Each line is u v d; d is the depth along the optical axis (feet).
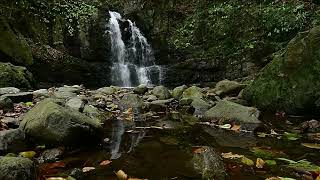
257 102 20.08
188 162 10.48
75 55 36.47
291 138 13.65
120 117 17.80
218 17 40.22
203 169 9.44
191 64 39.04
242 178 9.11
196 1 43.75
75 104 17.03
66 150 11.46
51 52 34.01
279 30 34.68
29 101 19.06
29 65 31.09
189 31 41.47
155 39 42.98
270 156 11.14
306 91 17.67
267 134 14.35
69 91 23.25
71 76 34.88
